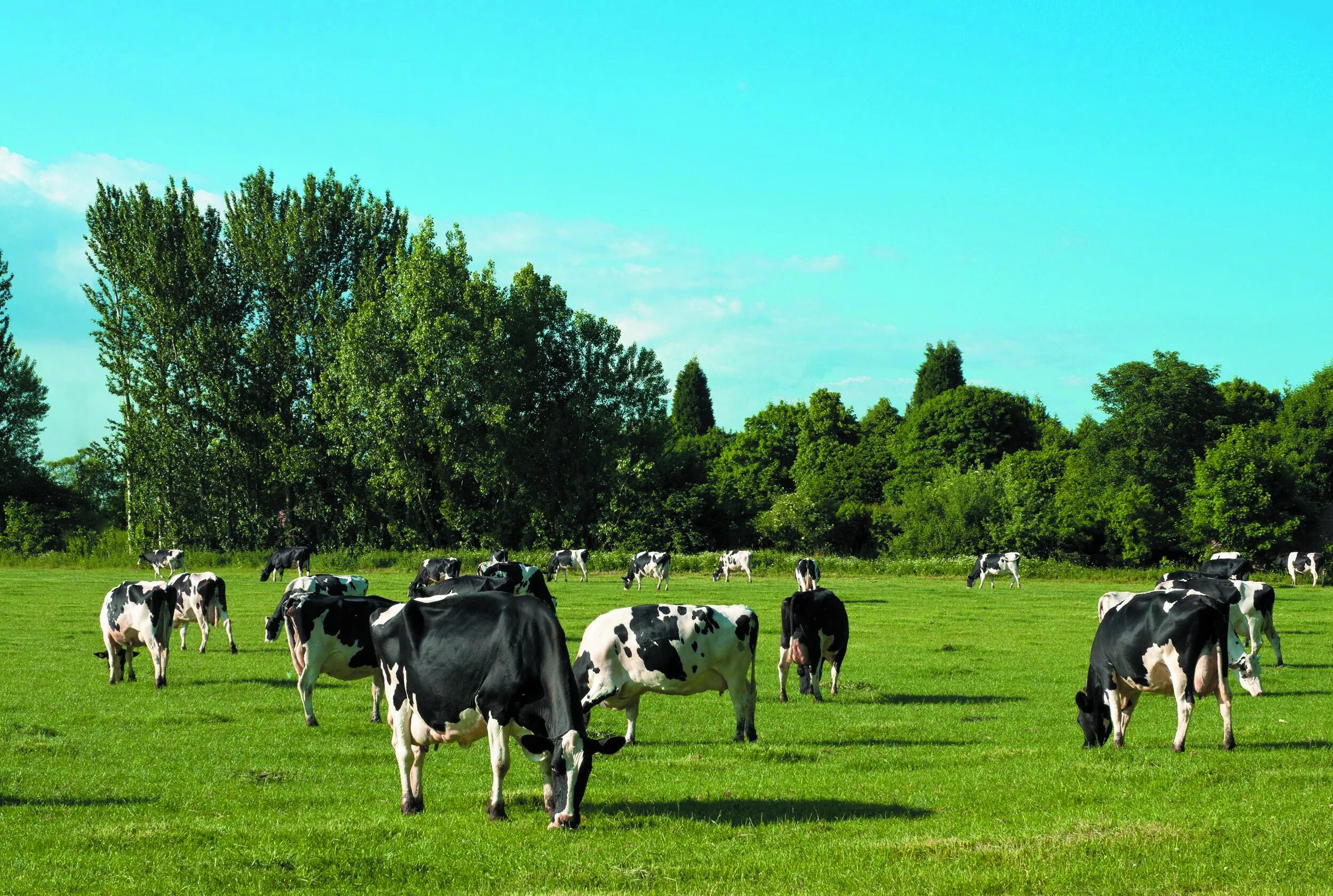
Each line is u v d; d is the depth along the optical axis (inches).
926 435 4397.1
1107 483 3154.5
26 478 3516.2
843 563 2578.7
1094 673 566.9
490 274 2797.7
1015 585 2181.3
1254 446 2709.2
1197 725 653.3
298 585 965.8
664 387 3201.3
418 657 404.5
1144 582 2305.6
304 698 658.8
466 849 363.9
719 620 585.3
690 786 474.0
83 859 354.6
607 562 2578.7
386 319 2645.2
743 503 3934.5
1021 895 316.8
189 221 2669.8
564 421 3038.9
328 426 2667.3
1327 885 320.5
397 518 2974.9
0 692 783.7
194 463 2704.2
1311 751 534.9
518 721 398.3
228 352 2706.7
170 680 860.0
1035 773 489.1
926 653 1045.2
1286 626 1341.0
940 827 397.1
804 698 778.2
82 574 2317.9
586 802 439.8
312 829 386.0
